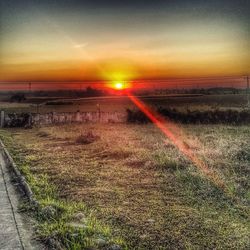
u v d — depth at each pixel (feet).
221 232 18.03
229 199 23.44
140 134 59.82
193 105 126.00
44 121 91.56
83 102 198.59
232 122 80.12
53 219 19.42
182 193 25.05
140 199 23.77
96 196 24.54
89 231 17.49
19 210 21.25
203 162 33.45
